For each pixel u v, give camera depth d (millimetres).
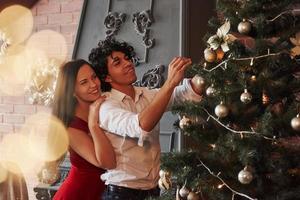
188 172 1774
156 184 2305
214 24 1924
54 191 3805
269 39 1778
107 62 2299
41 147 4223
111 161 2211
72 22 4109
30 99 4270
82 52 3789
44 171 2969
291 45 1747
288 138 1748
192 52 3363
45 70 4172
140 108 2314
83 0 3879
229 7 1807
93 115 2225
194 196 1795
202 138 1861
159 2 3482
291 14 1773
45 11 4242
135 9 3584
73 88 2410
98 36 3730
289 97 1790
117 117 2088
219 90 1788
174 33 3396
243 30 1738
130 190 2248
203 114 1837
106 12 3713
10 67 4371
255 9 1740
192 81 2105
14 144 4383
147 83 3451
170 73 1949
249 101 1701
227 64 1768
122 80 2291
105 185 2494
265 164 1720
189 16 3344
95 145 2211
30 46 4289
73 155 2529
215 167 1793
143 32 3514
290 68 1759
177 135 3295
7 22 4316
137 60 3531
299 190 1699
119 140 2250
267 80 1731
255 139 1703
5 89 4449
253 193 1760
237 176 1771
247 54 1763
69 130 2477
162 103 1959
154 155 2287
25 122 4352
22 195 3104
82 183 2490
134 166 2248
